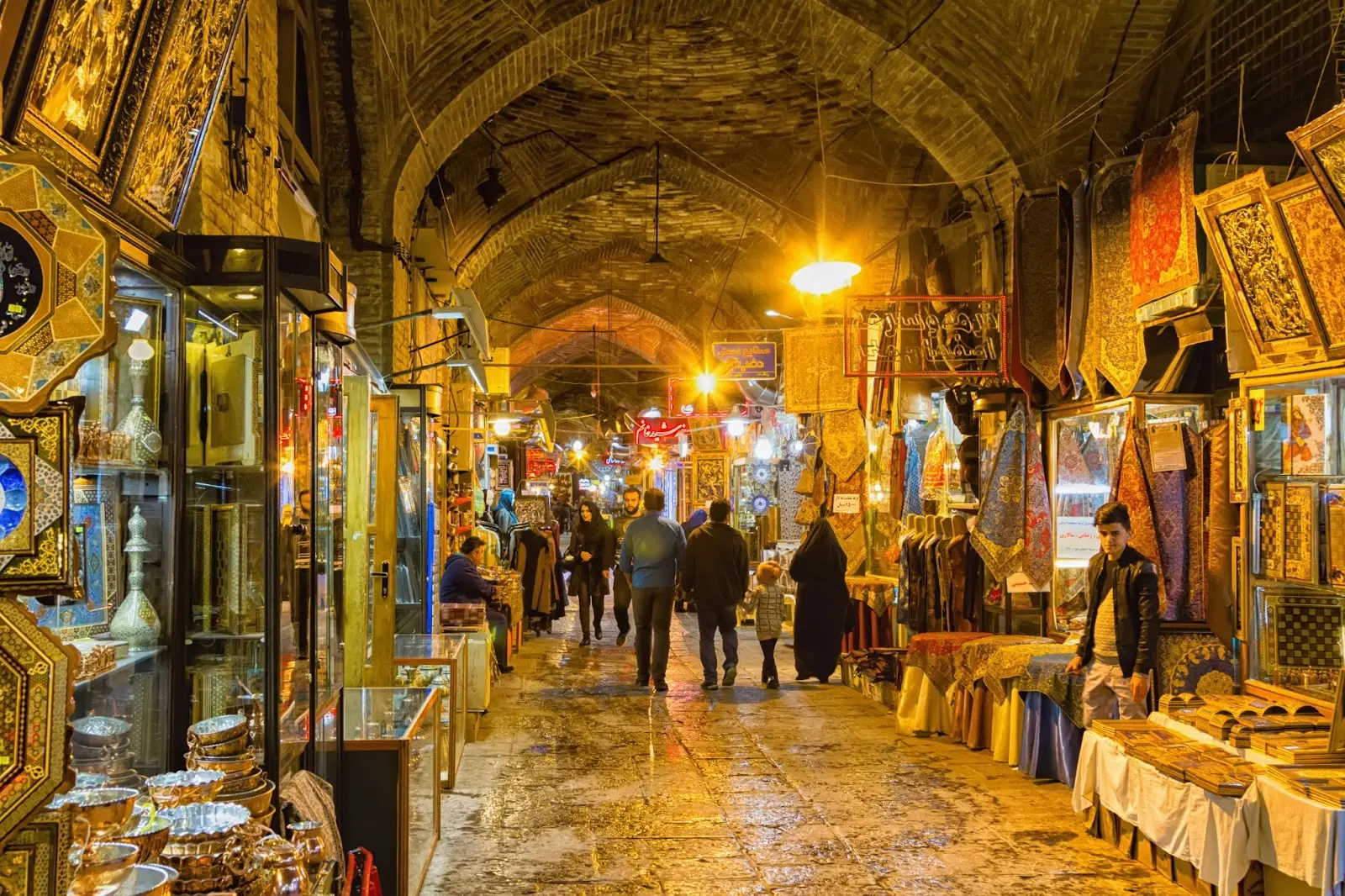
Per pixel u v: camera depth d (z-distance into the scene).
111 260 1.59
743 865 4.46
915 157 10.93
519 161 12.57
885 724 7.42
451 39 8.37
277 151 4.78
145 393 2.91
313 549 3.58
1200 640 5.50
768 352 14.49
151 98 2.54
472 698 6.96
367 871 3.05
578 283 18.95
